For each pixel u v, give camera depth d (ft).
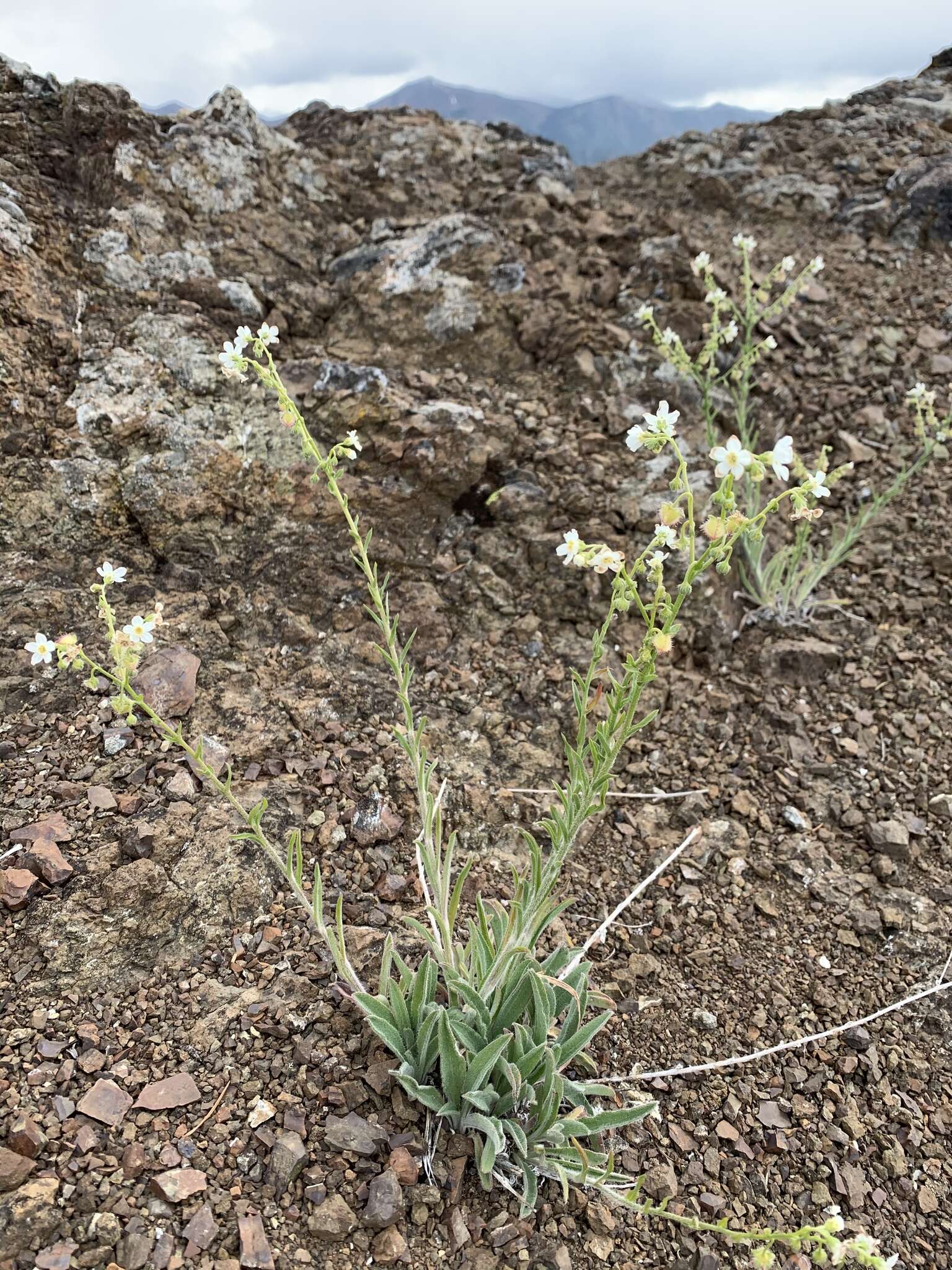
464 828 9.02
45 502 10.17
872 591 12.65
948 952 8.52
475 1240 5.90
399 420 11.68
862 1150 7.14
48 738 8.50
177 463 10.61
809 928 8.74
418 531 11.52
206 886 7.63
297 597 10.66
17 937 6.89
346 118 18.76
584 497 11.96
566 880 8.86
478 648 10.87
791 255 17.93
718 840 9.48
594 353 13.73
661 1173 6.66
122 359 11.21
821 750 10.67
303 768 9.01
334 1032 6.79
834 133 21.29
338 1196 5.79
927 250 17.71
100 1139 5.76
